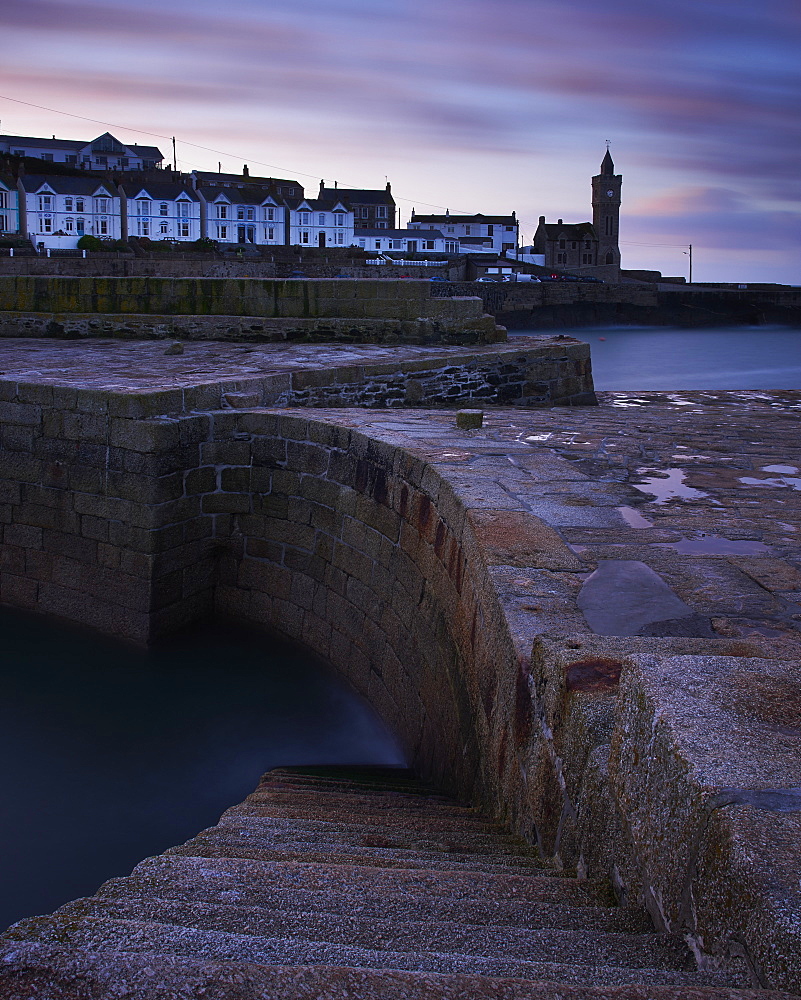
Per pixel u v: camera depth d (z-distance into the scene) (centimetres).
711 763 166
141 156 10275
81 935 142
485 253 9562
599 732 246
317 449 852
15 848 625
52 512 930
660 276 10556
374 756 753
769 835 143
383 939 156
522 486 604
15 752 773
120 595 900
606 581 416
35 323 1480
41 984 114
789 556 463
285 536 895
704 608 383
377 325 1357
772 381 2872
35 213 7650
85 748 782
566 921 179
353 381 1070
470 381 1192
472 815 390
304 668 882
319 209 8812
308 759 770
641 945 156
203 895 183
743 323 8131
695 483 645
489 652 414
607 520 526
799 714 185
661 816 176
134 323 1444
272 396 982
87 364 1099
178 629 914
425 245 9700
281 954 137
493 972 134
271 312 1416
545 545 467
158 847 632
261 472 905
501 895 201
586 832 234
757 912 130
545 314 7331
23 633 975
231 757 770
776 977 121
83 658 931
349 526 807
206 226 8319
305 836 299
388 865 242
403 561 700
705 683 200
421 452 706
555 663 295
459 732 516
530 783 312
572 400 1269
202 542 920
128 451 862
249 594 931
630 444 809
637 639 317
